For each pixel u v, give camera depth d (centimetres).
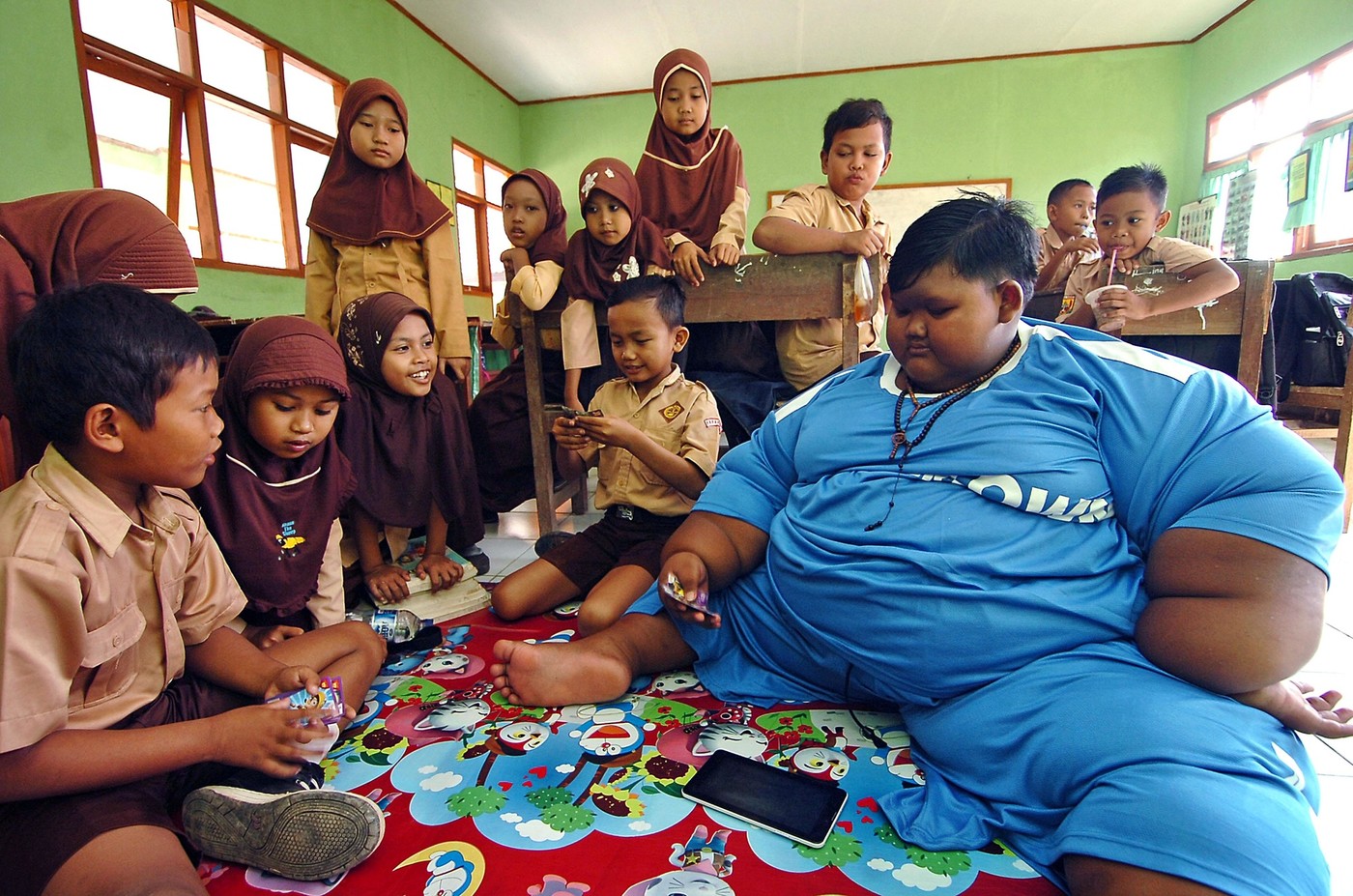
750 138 793
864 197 244
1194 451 95
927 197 769
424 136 653
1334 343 387
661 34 677
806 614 113
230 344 202
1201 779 72
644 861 84
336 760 106
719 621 115
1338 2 546
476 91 745
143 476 87
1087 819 74
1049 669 92
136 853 73
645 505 168
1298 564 83
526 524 259
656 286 165
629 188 217
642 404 172
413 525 174
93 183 352
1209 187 692
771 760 104
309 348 129
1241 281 212
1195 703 81
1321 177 559
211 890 82
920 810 91
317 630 124
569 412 186
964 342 104
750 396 220
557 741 110
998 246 100
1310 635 82
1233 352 221
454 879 82
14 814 77
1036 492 99
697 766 103
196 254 423
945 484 105
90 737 79
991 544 100
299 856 81
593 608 143
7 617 73
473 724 116
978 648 95
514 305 219
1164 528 97
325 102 530
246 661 106
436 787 99
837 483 115
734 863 83
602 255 218
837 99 769
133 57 372
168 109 403
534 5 615
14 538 76
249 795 84
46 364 80
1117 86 726
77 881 71
